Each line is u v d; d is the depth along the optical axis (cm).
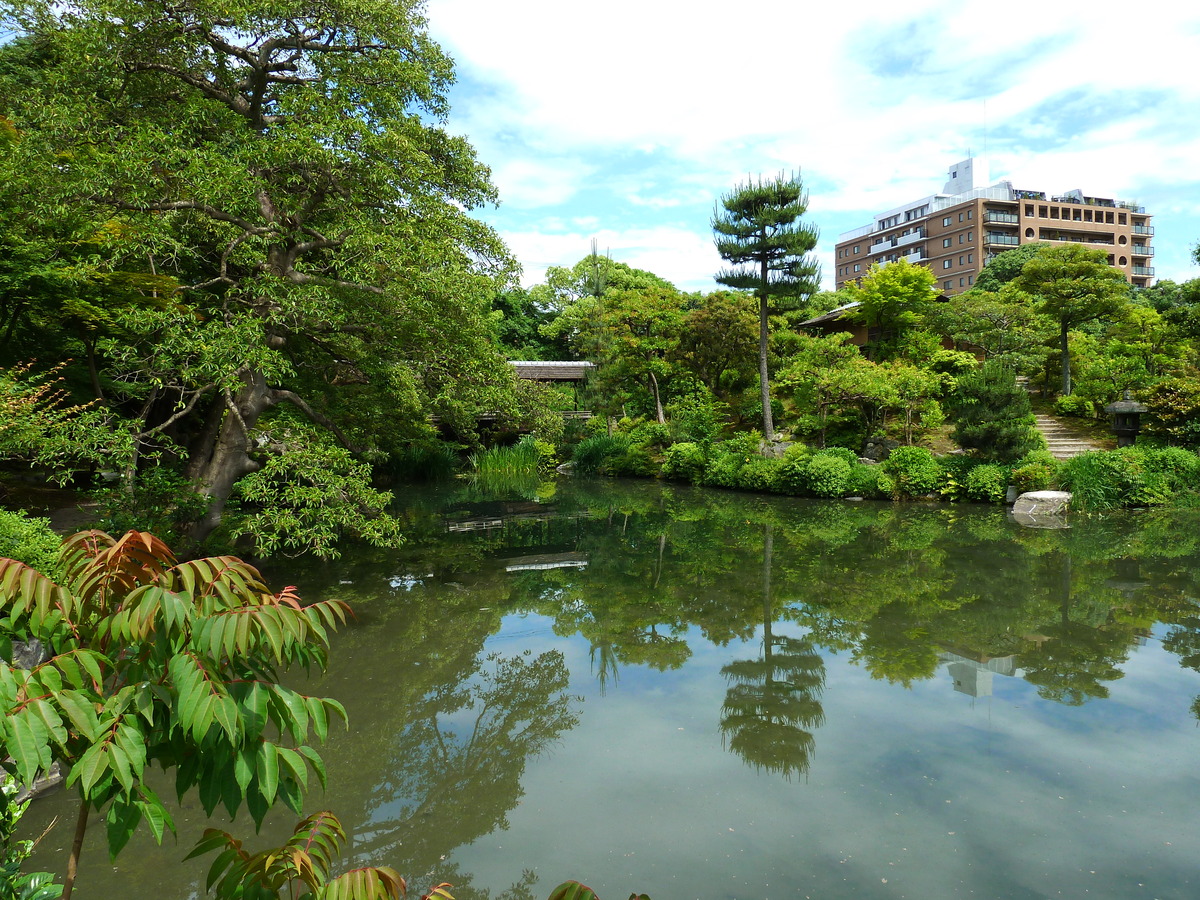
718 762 505
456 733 569
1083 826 412
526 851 404
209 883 171
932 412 2058
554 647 771
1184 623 782
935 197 6203
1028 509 1520
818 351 2356
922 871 373
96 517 879
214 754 163
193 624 160
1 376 785
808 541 1320
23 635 175
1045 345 2498
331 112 841
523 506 1898
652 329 2983
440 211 943
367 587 1031
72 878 171
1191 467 1559
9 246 1026
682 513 1731
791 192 2273
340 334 1045
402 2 999
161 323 787
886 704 594
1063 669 659
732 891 362
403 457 2494
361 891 157
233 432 961
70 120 826
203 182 787
